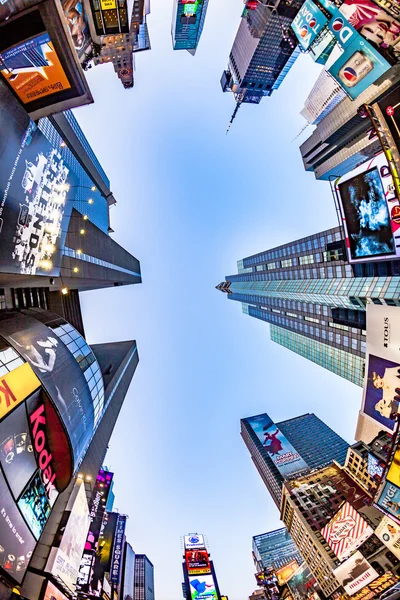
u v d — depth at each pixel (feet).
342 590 244.83
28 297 149.28
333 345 323.57
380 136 68.95
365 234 87.30
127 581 404.57
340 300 258.37
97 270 229.04
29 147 84.17
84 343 136.36
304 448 551.59
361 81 77.00
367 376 92.12
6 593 72.95
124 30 149.79
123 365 391.65
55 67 75.72
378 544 208.44
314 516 294.87
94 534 223.10
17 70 72.54
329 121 326.65
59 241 106.22
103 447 293.43
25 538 78.59
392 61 69.10
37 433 87.25
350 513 221.66
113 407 334.65
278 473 485.97
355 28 71.46
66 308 234.17
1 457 73.15
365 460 289.94
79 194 341.82
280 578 400.26
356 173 86.48
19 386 82.99
